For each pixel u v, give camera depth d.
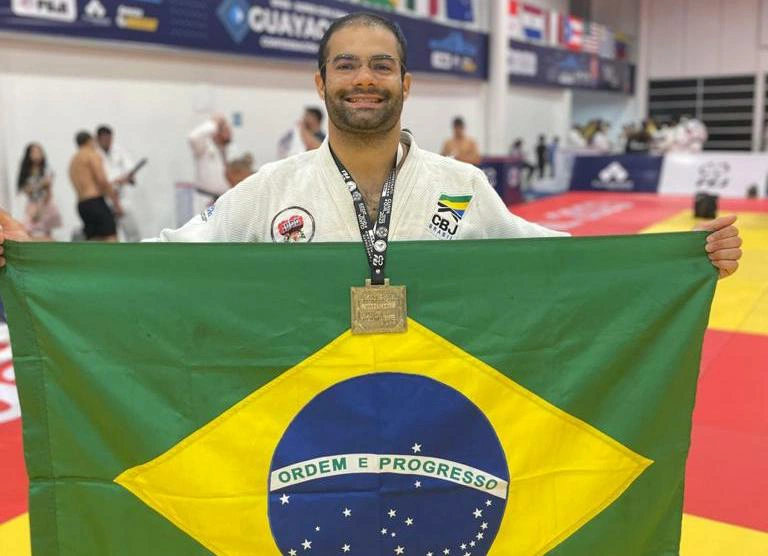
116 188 8.55
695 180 16.55
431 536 1.90
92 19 8.17
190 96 9.75
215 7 9.72
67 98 8.19
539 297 1.92
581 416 1.94
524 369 1.92
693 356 1.97
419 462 1.88
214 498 1.83
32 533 1.85
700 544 2.89
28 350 1.83
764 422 4.11
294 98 11.64
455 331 1.89
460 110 16.30
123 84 8.81
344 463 1.87
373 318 1.86
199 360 1.83
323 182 2.01
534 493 1.92
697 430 4.01
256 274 1.85
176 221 9.39
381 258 1.86
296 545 1.86
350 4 12.41
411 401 1.88
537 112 19.91
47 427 1.83
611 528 1.96
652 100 26.30
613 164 17.36
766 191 15.87
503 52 16.77
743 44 24.33
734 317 6.36
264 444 1.84
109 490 1.83
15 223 1.98
